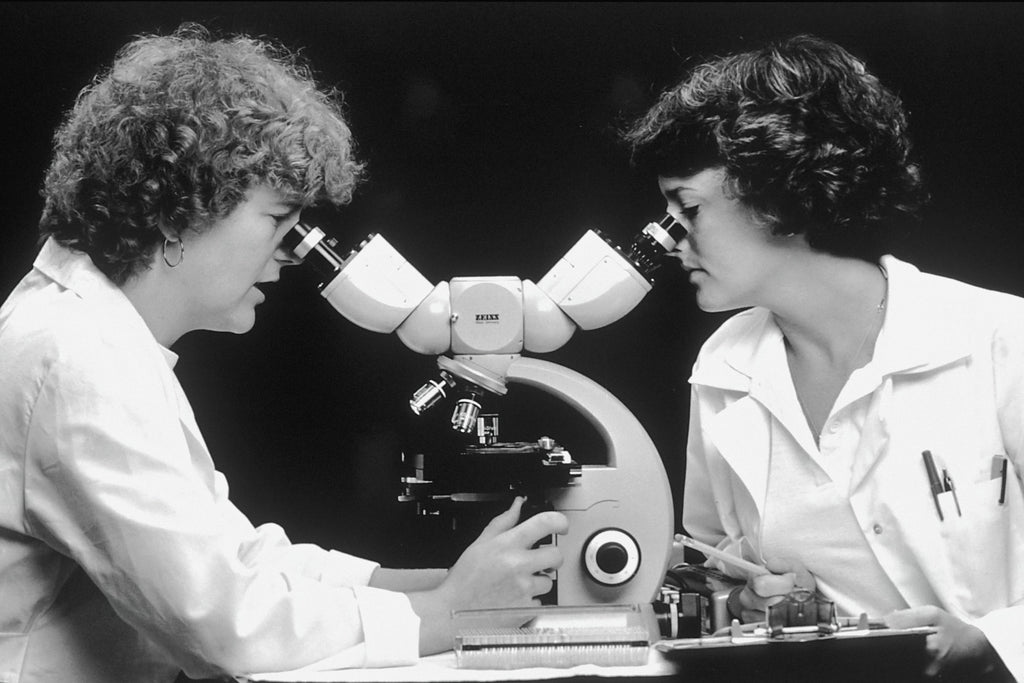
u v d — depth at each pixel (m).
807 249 2.08
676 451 2.99
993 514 2.03
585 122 2.98
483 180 2.98
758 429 2.15
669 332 2.99
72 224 2.01
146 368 1.94
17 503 1.93
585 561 2.06
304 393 3.03
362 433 3.03
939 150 2.89
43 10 2.91
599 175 2.98
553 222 2.98
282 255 2.13
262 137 2.02
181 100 2.00
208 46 2.08
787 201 2.04
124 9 2.92
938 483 2.04
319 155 2.07
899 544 2.06
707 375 2.20
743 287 2.10
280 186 2.03
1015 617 1.95
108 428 1.90
